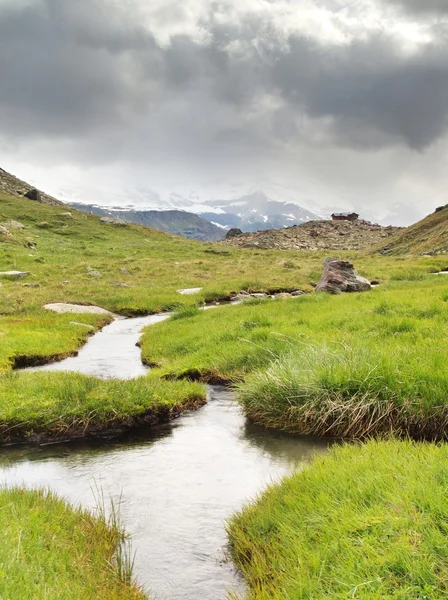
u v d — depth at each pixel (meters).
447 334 13.39
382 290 30.03
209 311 25.20
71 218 98.12
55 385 11.72
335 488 5.89
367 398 9.48
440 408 8.89
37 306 28.09
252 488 7.26
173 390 11.67
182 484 7.47
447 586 3.95
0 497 6.25
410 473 5.70
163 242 92.19
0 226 67.06
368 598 3.96
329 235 187.25
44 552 5.09
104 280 44.25
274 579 4.81
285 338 14.81
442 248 99.50
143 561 5.48
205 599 4.86
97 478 7.82
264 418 10.28
